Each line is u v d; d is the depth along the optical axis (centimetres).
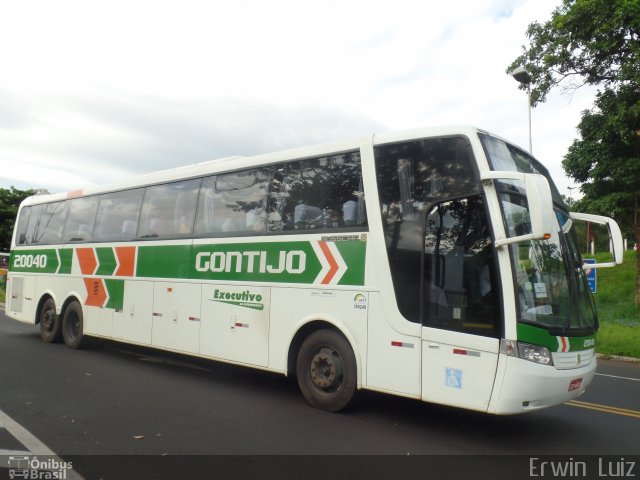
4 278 2822
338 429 575
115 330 963
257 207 744
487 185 539
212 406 663
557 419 658
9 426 562
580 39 1698
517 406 502
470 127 568
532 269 536
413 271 574
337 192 656
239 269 748
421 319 561
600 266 621
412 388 561
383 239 599
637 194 1748
